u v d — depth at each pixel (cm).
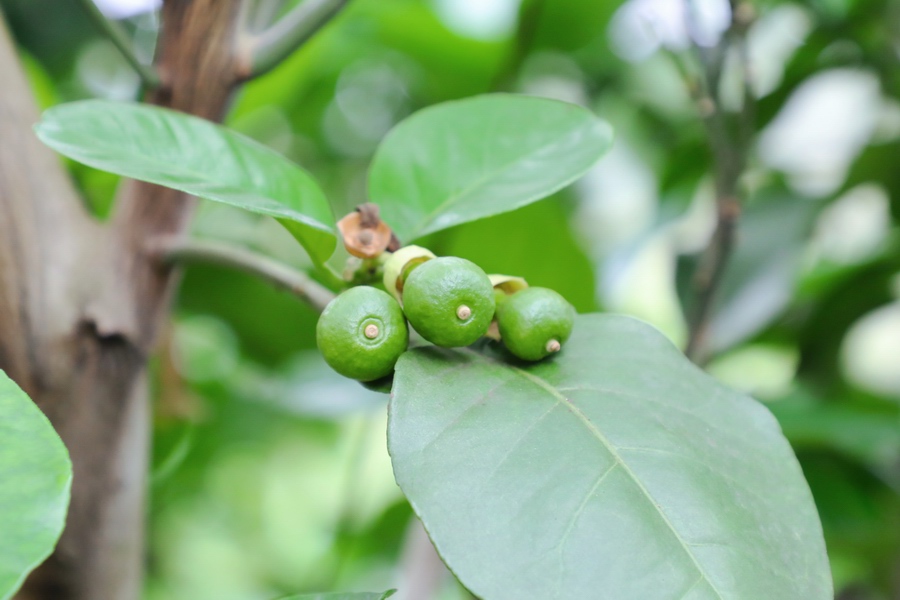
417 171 49
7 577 38
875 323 93
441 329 44
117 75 95
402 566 70
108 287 49
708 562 41
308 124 93
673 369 45
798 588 42
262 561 118
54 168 50
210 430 85
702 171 76
